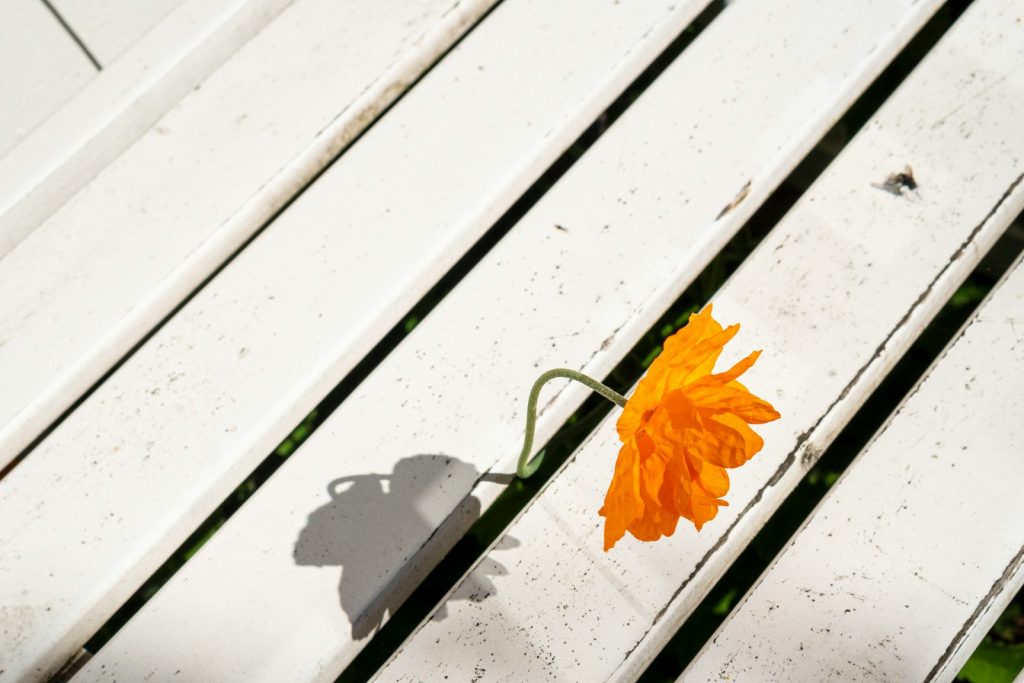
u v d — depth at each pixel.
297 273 0.41
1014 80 0.42
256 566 0.40
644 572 0.40
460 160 0.42
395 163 0.42
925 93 0.42
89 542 0.40
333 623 0.40
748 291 0.41
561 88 0.42
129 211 0.42
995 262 0.47
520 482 0.45
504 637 0.40
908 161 0.42
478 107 0.42
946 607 0.40
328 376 0.41
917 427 0.41
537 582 0.40
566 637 0.40
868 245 0.41
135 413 0.41
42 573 0.40
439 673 0.40
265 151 0.42
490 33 0.43
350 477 0.40
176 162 0.42
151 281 0.41
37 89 0.43
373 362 0.48
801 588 0.40
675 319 0.47
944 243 0.41
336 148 0.42
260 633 0.40
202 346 0.41
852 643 0.40
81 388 0.41
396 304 0.41
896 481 0.40
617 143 0.42
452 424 0.41
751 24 0.42
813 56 0.42
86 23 0.43
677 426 0.34
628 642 0.40
